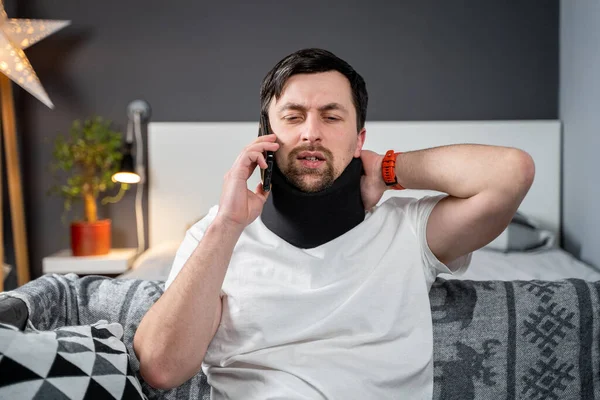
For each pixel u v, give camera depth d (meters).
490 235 1.18
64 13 3.14
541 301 1.26
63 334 1.05
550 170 3.09
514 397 1.23
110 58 3.17
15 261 3.07
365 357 1.13
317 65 1.20
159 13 3.16
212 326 1.12
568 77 2.99
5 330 0.97
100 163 2.95
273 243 1.21
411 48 3.16
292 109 1.19
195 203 3.14
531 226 2.71
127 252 3.04
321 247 1.21
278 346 1.14
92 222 2.95
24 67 2.64
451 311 1.25
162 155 3.12
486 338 1.24
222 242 1.12
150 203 3.15
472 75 3.16
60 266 2.84
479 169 1.13
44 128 3.17
